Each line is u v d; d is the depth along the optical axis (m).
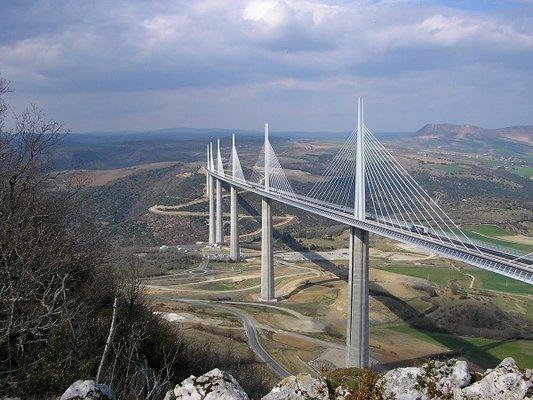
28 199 20.58
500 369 10.46
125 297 23.67
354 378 11.48
